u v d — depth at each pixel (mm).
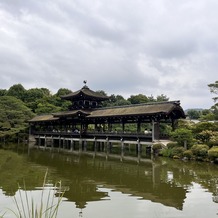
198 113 79812
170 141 40281
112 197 15539
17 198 15180
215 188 17828
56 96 102500
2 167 26922
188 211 13016
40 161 32562
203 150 31672
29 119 74438
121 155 40500
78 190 17234
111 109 53000
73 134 55344
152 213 12719
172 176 22266
